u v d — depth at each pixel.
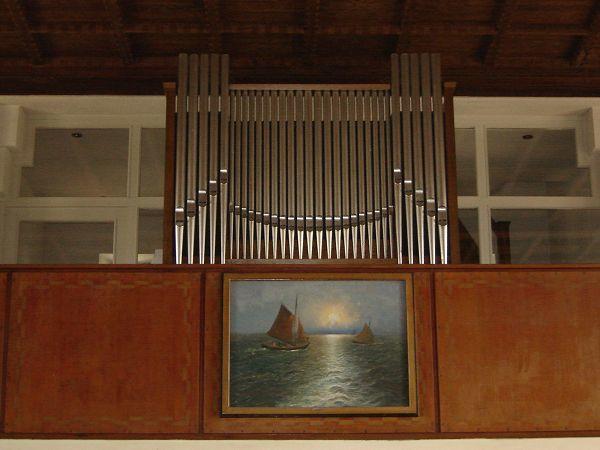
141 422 5.54
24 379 5.57
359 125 6.70
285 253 6.45
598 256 7.97
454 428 5.57
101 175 7.99
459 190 8.07
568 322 5.73
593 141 7.87
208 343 5.64
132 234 7.88
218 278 5.73
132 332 5.64
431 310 5.73
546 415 5.62
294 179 6.57
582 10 7.05
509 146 8.13
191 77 6.75
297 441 5.65
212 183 6.48
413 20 7.08
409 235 6.41
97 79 7.47
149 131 8.08
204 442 5.68
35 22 7.03
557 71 7.55
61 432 5.53
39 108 7.84
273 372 5.62
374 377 5.63
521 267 5.78
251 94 6.76
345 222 6.50
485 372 5.64
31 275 5.70
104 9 6.94
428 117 6.69
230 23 7.04
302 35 7.18
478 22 7.14
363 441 5.67
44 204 7.88
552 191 8.09
